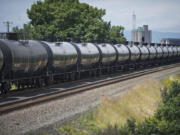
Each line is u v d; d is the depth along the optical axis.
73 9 183.50
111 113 48.41
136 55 155.38
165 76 119.62
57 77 90.56
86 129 39.50
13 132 35.97
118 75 125.19
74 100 59.03
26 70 71.19
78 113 47.31
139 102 61.56
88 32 185.25
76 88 76.31
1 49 60.75
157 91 77.62
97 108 51.22
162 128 37.94
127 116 49.97
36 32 182.75
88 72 113.06
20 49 68.06
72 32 179.00
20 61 67.31
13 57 64.31
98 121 44.59
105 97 54.75
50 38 96.56
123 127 38.78
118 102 56.81
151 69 164.12
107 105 50.91
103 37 197.38
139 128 37.34
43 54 77.75
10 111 47.28
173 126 38.34
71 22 186.62
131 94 64.44
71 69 96.94
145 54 170.38
